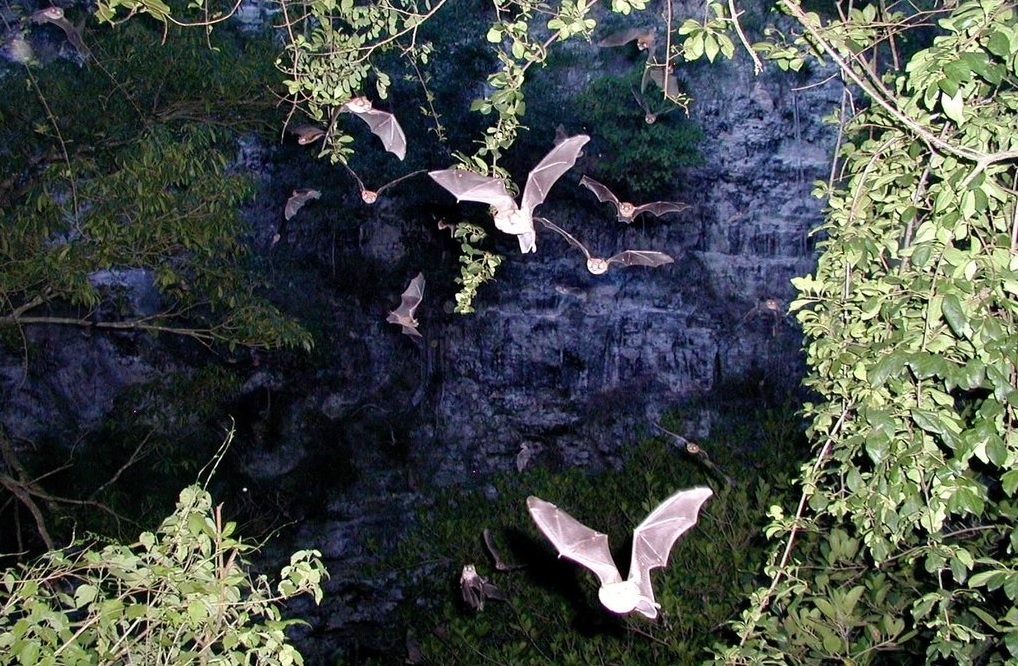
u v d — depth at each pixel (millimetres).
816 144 19250
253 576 17109
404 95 17172
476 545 15211
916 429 4469
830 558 6570
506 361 20344
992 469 5504
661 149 17578
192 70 10602
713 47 4391
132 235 10047
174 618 4094
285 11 6297
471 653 12578
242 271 11742
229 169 18219
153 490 14031
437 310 20172
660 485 14750
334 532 18531
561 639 12117
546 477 16375
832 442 5461
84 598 4172
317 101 6535
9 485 10867
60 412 17125
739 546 10961
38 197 9836
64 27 10305
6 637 3904
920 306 4477
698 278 19938
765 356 19641
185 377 13188
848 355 4734
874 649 6098
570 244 19969
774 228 19609
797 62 5238
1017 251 3961
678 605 10695
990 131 4227
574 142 5809
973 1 3840
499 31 5762
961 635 4617
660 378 20109
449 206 19172
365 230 19359
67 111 10453
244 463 18266
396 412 20000
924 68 3695
